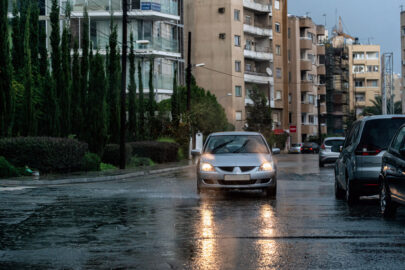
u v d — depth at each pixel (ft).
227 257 23.76
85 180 77.56
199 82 259.19
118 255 24.49
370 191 42.45
